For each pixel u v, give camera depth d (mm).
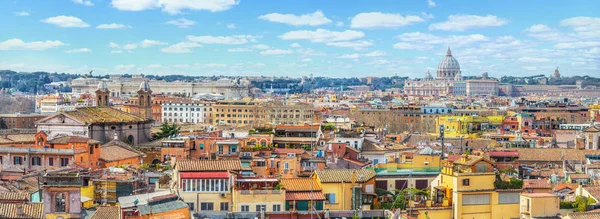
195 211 116312
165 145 198250
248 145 195500
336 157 171750
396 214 112500
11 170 175875
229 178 120750
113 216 115188
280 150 180625
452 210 121375
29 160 183250
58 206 113312
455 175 121938
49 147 193000
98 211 116750
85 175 137875
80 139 196250
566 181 167875
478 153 183125
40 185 131875
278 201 118812
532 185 136250
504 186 123562
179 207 110562
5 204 108062
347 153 187000
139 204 110375
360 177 128250
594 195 131250
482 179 122688
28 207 108375
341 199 124688
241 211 117375
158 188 133375
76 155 183875
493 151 193125
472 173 122438
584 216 113625
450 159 159000
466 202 121438
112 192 134625
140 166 179125
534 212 119875
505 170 157125
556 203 121250
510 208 123062
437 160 153625
